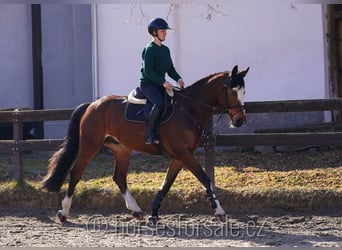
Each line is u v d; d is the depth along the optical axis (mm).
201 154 15367
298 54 16516
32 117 12812
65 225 10898
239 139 11820
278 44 16516
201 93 10594
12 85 19734
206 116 10656
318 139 11641
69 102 20406
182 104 10625
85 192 12086
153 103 10414
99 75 17750
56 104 20344
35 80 19656
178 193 11719
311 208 11383
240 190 11641
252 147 15742
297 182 12258
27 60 19891
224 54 16688
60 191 12242
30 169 14617
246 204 11492
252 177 12703
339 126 15359
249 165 13930
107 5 17516
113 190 12023
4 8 19531
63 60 20312
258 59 16609
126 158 11320
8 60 19672
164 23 10438
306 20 16500
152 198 11781
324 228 10266
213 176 11805
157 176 13188
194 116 10578
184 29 16734
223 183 12359
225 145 11836
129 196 11219
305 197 11391
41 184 11742
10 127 17000
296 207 11391
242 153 15375
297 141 11688
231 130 16234
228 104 10344
